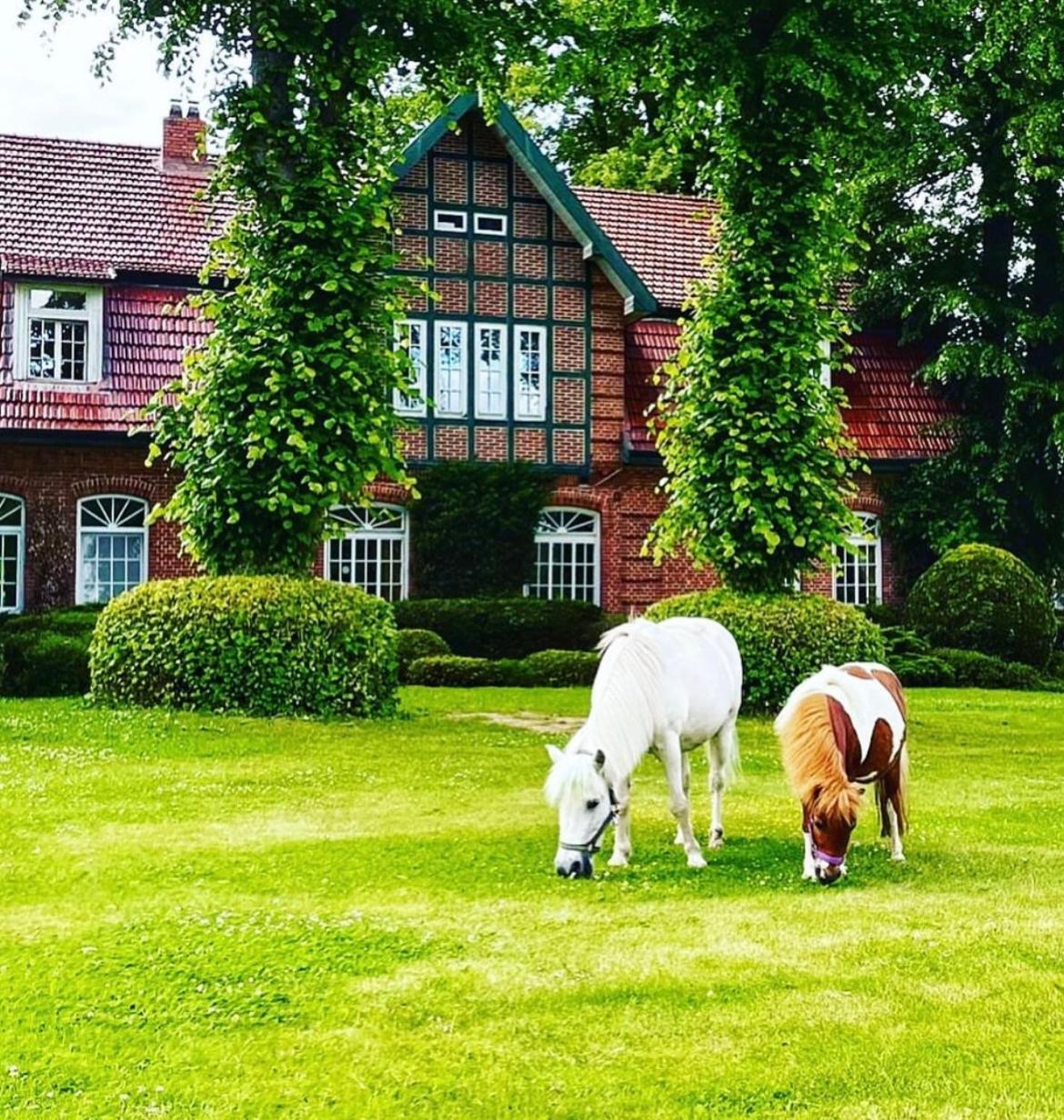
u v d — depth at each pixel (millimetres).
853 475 29719
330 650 16188
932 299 29500
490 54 18328
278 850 9391
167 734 14227
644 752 8648
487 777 12359
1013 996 6348
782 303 18734
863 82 19125
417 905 8016
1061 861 9312
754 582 18938
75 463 24750
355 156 17469
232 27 17047
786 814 11180
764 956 6980
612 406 27688
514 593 26484
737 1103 5246
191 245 26391
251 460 16125
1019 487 29734
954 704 20000
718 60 18797
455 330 26875
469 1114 5184
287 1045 5844
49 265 24422
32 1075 5539
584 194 30859
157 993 6469
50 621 21578
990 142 29906
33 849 9281
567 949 7117
